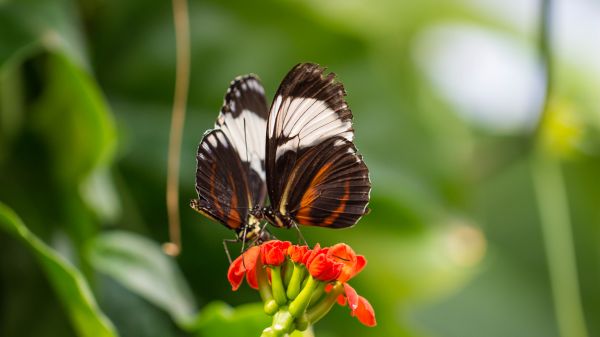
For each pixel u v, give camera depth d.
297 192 0.63
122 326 0.71
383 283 0.77
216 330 0.68
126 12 0.78
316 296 0.61
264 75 0.78
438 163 0.78
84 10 0.77
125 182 0.75
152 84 0.77
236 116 0.63
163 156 0.75
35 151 0.72
